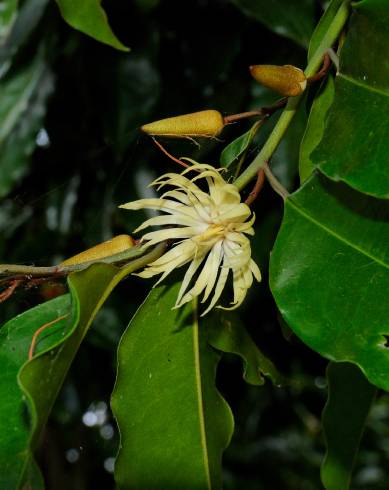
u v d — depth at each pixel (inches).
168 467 14.4
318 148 13.0
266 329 24.3
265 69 13.5
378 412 35.6
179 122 13.8
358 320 12.9
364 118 13.0
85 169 22.5
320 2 19.9
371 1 12.9
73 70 20.9
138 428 14.3
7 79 20.6
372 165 12.9
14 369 13.6
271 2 18.7
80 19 14.1
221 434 14.7
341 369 15.1
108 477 32.3
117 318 22.2
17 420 13.1
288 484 35.3
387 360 12.6
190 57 20.6
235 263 13.2
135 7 20.4
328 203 13.5
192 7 20.7
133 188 20.9
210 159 20.1
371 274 13.1
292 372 26.4
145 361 14.4
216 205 13.4
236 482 34.5
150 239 13.4
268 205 21.0
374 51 13.0
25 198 22.9
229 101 20.5
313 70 14.1
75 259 13.3
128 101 20.4
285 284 13.2
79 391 26.0
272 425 32.4
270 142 14.0
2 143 20.3
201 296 14.8
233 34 20.5
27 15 20.5
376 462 35.3
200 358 14.7
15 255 22.8
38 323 13.9
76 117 21.7
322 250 13.3
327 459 15.4
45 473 28.5
